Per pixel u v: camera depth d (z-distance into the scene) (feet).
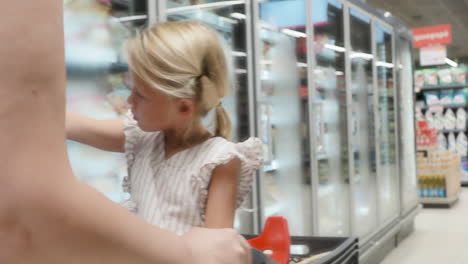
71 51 6.01
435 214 23.36
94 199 0.87
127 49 2.18
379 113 16.98
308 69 11.59
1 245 0.77
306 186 11.76
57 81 0.83
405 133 20.22
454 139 33.55
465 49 46.68
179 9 7.79
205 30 2.29
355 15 14.70
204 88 2.18
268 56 11.65
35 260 0.79
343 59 13.62
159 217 2.41
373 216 15.53
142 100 2.17
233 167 2.31
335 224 13.28
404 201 18.90
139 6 6.84
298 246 3.52
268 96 11.76
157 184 2.51
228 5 9.07
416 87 33.14
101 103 6.46
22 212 0.77
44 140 0.80
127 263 0.89
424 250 16.33
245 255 1.20
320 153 12.73
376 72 16.07
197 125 2.48
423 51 33.42
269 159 10.13
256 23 9.70
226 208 2.25
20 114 0.77
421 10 31.96
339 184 13.69
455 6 31.01
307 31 11.59
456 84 32.35
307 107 11.66
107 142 2.81
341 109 13.74
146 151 2.67
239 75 9.44
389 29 17.94
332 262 2.89
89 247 0.84
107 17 6.44
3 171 0.76
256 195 9.66
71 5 6.03
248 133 9.43
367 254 13.24
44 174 0.79
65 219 0.81
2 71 0.75
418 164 25.20
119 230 0.88
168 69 2.02
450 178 24.77
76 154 6.13
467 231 19.03
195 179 2.34
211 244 1.13
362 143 15.90
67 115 2.82
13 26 0.75
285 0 11.68
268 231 3.00
